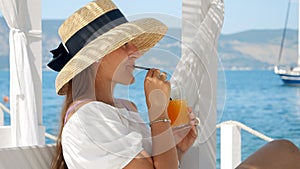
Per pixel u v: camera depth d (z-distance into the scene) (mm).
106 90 2889
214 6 3482
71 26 2908
